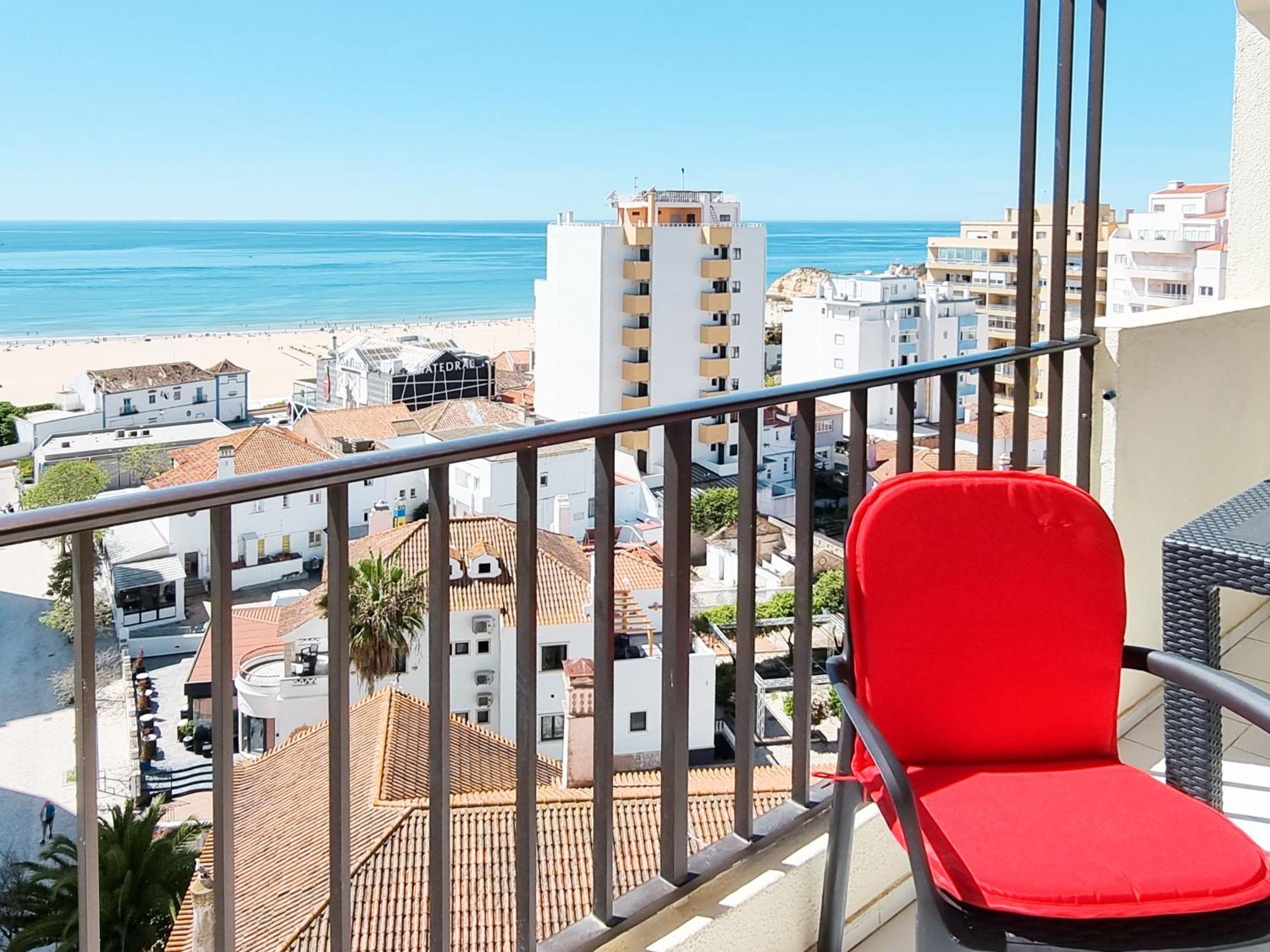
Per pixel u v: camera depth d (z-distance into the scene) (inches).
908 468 73.5
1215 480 111.8
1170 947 42.3
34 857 446.3
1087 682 57.9
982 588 57.6
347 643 43.8
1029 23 84.4
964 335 1156.5
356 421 1002.1
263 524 842.2
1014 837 48.3
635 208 1352.1
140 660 673.6
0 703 594.6
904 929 69.3
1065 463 99.6
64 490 984.3
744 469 61.6
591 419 51.9
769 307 1806.1
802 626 67.4
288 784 266.5
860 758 56.4
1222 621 115.5
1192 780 63.0
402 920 169.2
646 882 61.1
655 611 454.6
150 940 316.8
